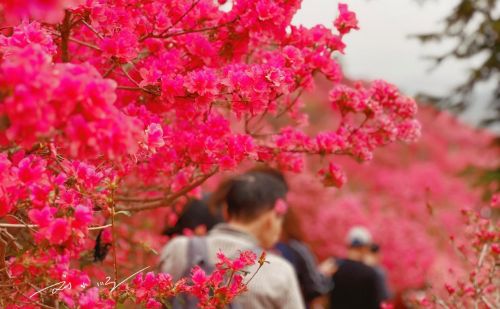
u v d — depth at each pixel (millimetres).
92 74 1191
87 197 1572
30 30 1457
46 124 1101
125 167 1750
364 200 13195
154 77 1751
